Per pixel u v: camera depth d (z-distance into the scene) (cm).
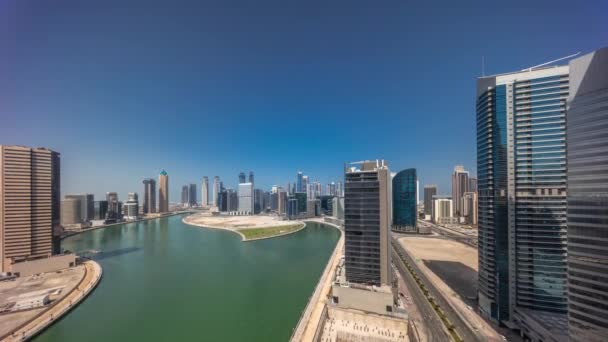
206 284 18362
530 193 11250
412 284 16588
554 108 11031
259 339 11356
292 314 13675
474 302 13838
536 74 11369
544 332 9406
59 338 11669
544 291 10869
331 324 12062
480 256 12769
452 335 10588
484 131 12612
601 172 7400
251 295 16300
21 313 13638
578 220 7794
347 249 14288
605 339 7212
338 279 15225
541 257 10988
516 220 11419
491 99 12231
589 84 7756
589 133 7675
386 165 14725
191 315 13638
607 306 7200
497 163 11844
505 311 11369
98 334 11944
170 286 18025
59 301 15038
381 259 13712
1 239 19838
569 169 8050
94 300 15712
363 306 12650
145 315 13675
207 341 11256
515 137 11606
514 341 10300
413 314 12469
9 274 19488
